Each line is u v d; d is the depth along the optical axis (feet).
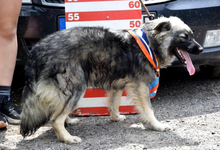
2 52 13.62
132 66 13.00
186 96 17.34
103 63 12.58
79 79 12.05
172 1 15.79
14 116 14.20
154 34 13.25
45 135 13.02
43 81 11.80
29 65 12.07
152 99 17.22
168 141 11.98
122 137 12.56
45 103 12.03
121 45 12.81
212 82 19.47
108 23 14.84
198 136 12.30
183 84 19.35
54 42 11.99
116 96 14.25
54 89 11.82
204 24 15.89
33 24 15.17
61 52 11.76
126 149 11.32
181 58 13.73
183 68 22.58
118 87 13.69
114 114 14.43
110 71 12.86
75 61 11.94
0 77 13.84
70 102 12.02
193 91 18.03
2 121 13.21
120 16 14.80
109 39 12.64
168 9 15.58
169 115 14.85
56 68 11.66
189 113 14.94
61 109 12.05
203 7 15.84
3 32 13.33
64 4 15.30
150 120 13.33
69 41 12.01
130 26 14.90
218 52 16.37
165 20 13.24
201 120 13.99
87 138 12.62
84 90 12.33
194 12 15.78
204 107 15.60
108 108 14.85
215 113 14.75
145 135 12.71
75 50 11.95
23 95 12.17
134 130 13.37
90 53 12.24
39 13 15.16
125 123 14.32
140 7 14.80
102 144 11.89
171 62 14.51
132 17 14.84
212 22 15.98
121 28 14.90
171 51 13.61
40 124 12.31
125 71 13.00
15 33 13.80
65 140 12.10
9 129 13.64
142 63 13.06
